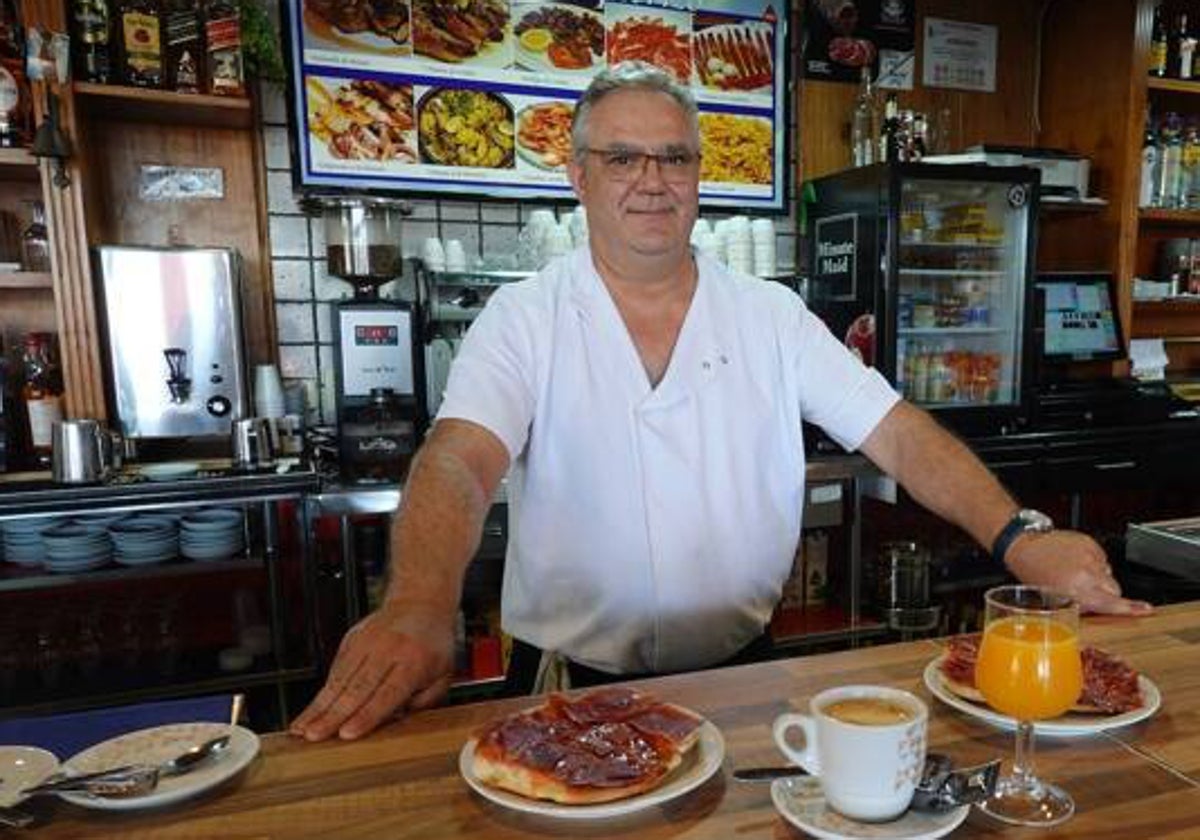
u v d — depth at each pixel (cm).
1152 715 87
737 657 141
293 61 248
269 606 233
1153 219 330
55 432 192
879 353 266
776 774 75
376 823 70
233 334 220
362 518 232
